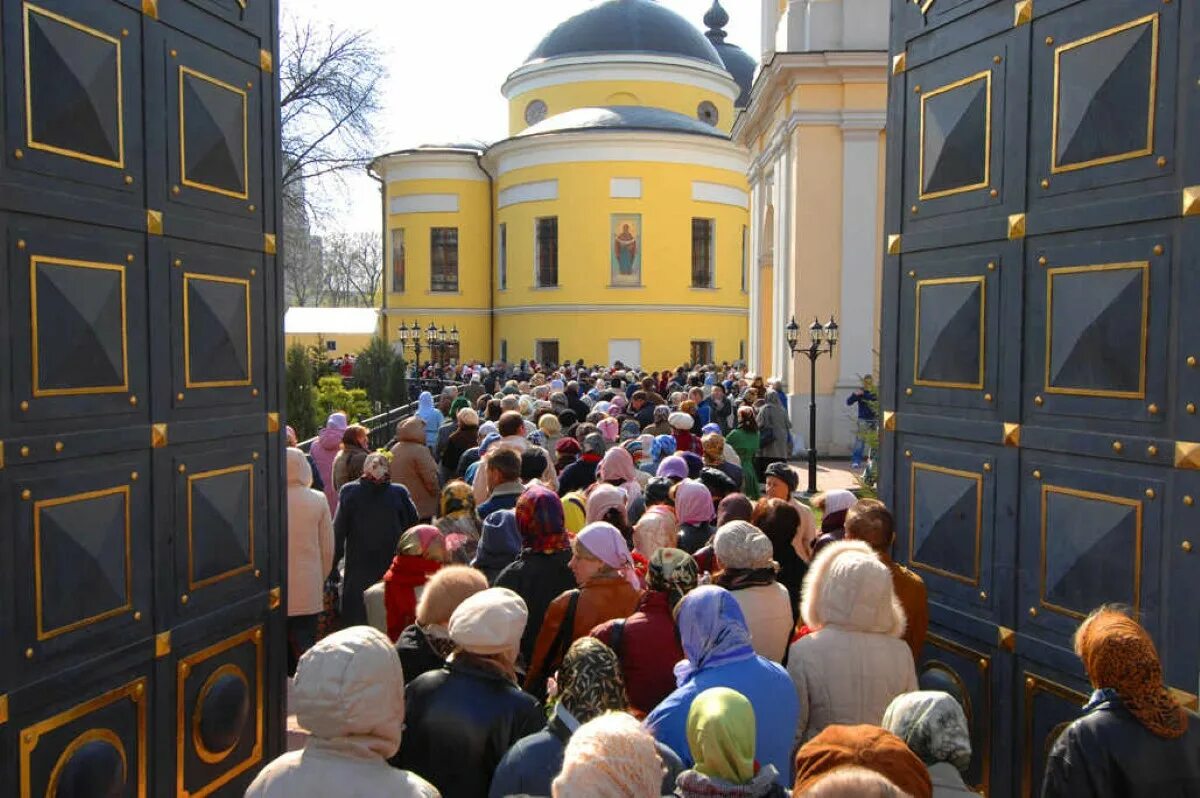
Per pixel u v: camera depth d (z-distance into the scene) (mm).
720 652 3578
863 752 2574
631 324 45406
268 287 5090
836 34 21125
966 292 4691
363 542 7137
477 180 50812
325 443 9945
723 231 46375
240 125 4820
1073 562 4055
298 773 2688
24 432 3564
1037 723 4254
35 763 3621
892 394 5285
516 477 6855
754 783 2768
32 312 3600
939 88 4887
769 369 27688
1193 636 3545
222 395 4688
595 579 4684
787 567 5695
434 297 51125
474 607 3570
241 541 4844
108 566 3947
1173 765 2832
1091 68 3975
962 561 4723
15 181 3531
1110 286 3900
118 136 3996
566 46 50750
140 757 4152
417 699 3539
